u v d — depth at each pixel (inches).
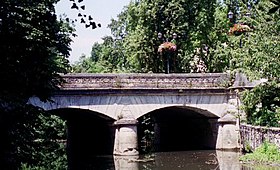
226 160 1146.7
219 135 1390.3
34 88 425.7
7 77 401.1
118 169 1048.2
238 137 1343.5
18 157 418.3
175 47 1683.1
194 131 1616.6
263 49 930.7
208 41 1839.3
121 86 1302.9
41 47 426.6
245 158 1072.2
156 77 1333.7
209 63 1852.9
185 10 1803.6
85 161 1218.6
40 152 491.5
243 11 1011.9
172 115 1672.0
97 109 1288.1
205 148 1507.1
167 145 1759.4
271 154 1021.8
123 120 1298.0
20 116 414.3
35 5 446.3
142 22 1828.2
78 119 1615.4
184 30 1801.2
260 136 1144.2
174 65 1849.2
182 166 1081.4
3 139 404.8
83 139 1619.1
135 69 1942.7
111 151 1350.9
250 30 1027.3
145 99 1325.0
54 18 480.4
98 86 1284.4
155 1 1796.3
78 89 1262.3
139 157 1299.2
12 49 400.2
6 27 399.9
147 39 1827.0
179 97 1349.7
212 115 1402.6
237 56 1008.9
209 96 1369.3
